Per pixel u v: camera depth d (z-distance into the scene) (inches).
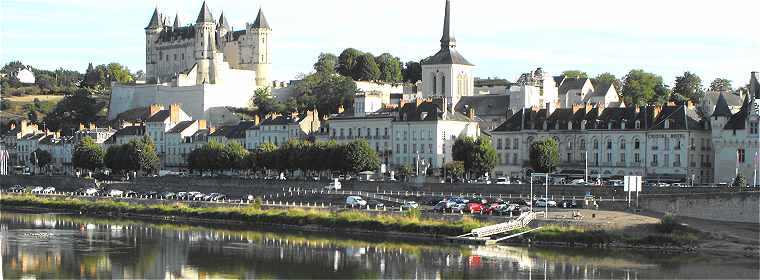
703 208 7593.5
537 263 6412.4
